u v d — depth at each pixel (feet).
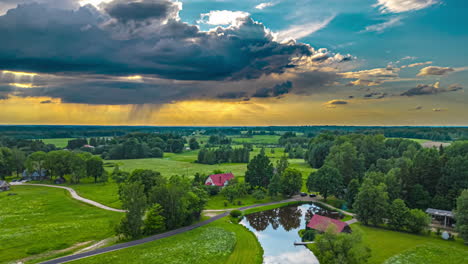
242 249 211.20
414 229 238.89
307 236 237.66
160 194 252.21
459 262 184.24
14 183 484.74
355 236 172.65
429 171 298.76
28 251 195.93
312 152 604.08
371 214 258.78
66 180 506.89
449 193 274.98
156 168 627.87
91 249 203.10
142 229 236.43
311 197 382.01
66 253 195.52
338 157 425.69
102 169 504.43
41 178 521.65
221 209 321.32
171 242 217.97
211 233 238.48
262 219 296.10
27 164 508.94
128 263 180.96
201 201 283.38
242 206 335.47
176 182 275.59
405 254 195.93
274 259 202.69
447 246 210.38
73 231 239.09
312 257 206.08
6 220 269.44
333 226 179.22
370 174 323.37
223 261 189.57
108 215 289.12
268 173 409.90
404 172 309.22
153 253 196.34
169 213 250.37
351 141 572.51
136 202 226.99
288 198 377.50
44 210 307.37
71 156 501.97
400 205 248.11
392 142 592.19
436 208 274.57
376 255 194.90
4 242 211.61
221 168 621.72
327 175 361.30
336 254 172.45
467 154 318.04
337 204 340.59
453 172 286.25
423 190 292.40
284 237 246.88
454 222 260.42
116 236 231.30
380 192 257.96
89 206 326.03
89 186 452.35
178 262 184.14
